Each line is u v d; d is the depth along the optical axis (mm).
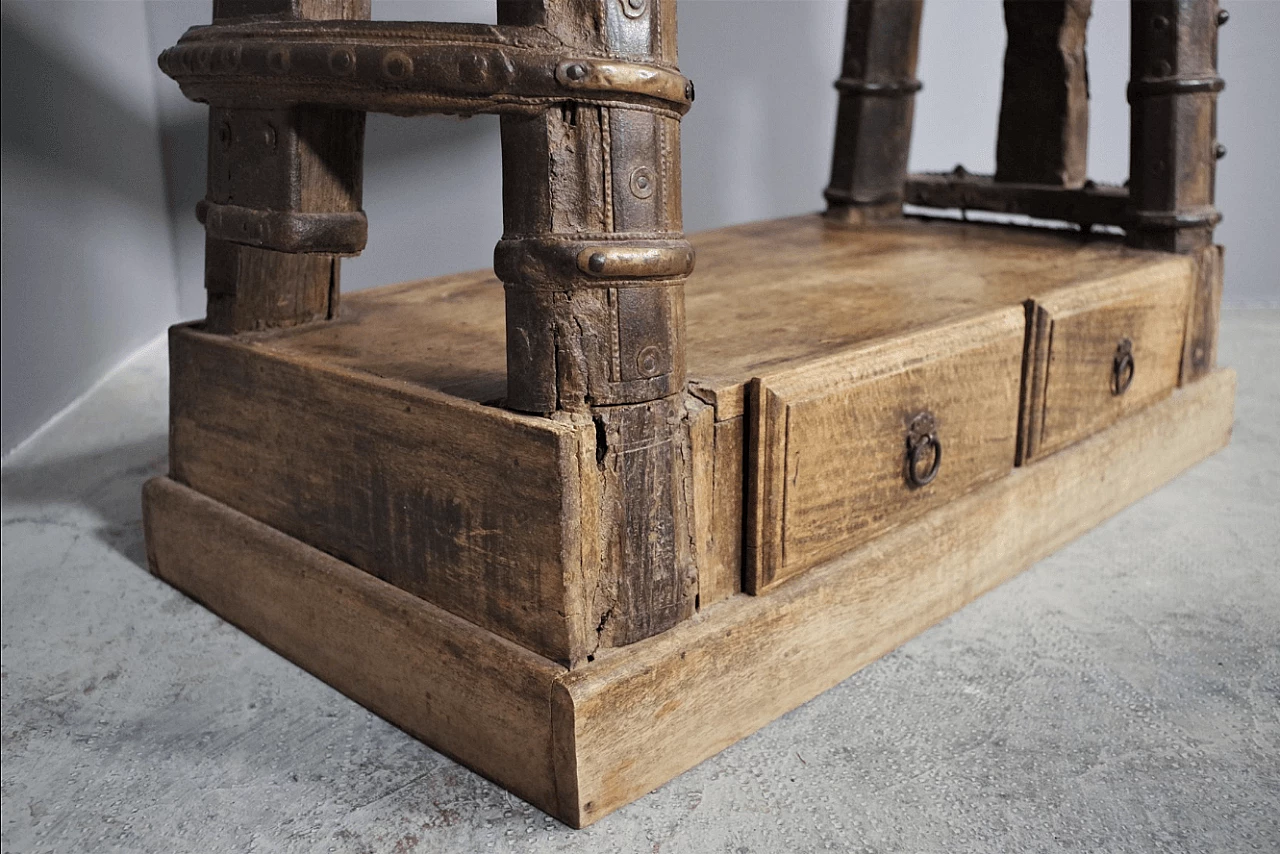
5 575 1586
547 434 983
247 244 1288
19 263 2031
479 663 1082
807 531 1191
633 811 1051
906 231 2209
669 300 1015
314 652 1312
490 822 1046
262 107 1228
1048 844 1002
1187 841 1007
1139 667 1302
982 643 1355
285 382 1286
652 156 976
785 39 2709
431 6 1906
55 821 1070
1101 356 1625
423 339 1374
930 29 2973
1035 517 1544
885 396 1252
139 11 2326
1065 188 2117
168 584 1562
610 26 937
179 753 1176
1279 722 1195
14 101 1994
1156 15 1812
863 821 1034
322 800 1091
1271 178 2980
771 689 1174
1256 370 2457
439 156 2176
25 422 2062
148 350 2451
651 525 1047
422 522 1146
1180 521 1715
